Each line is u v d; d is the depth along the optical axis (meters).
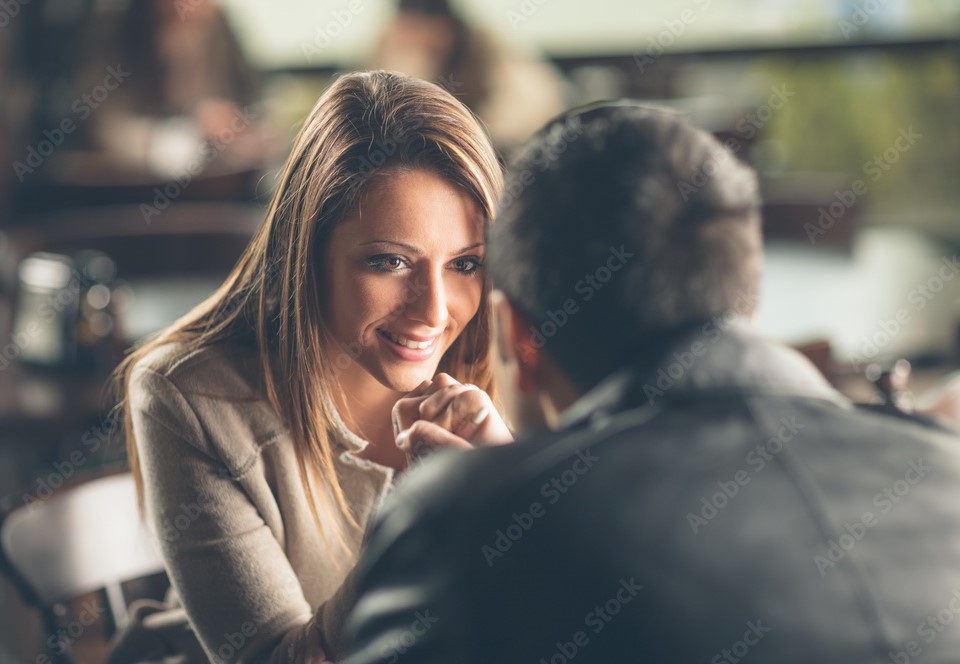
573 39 9.62
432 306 1.89
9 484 4.50
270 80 9.45
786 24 9.54
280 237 1.94
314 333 1.93
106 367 3.94
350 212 1.86
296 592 1.95
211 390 1.93
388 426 2.07
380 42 6.76
